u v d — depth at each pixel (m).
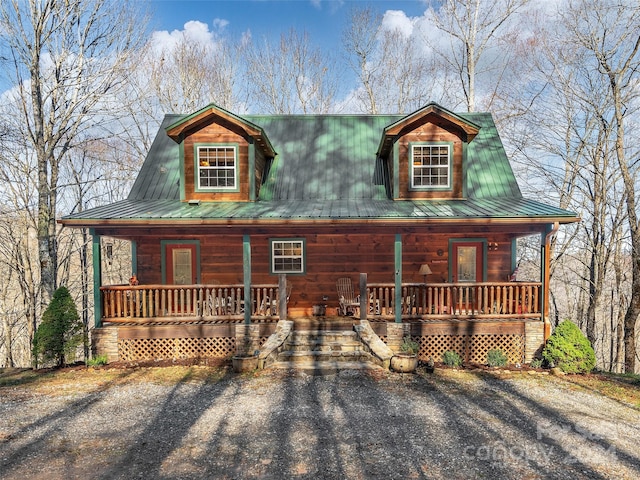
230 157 12.28
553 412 7.00
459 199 12.22
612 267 19.62
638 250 13.89
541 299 10.50
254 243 13.08
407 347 10.05
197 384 8.44
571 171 19.00
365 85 32.53
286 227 10.63
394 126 12.07
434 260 12.99
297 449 5.51
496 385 8.48
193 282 13.05
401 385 8.27
